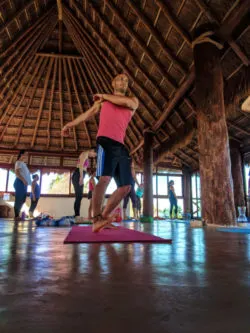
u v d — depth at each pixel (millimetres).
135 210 7883
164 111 7691
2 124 11336
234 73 5441
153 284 588
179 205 12648
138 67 6992
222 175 3555
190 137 7348
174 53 5805
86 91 10602
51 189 12055
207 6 4180
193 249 1221
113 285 577
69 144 12500
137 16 5781
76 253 1061
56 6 7324
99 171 1996
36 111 11219
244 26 4293
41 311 411
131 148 11703
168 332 333
